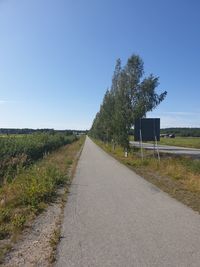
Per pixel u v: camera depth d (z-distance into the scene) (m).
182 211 10.84
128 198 13.12
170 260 6.58
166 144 75.50
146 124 30.09
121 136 36.25
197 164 24.12
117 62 43.19
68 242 7.75
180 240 7.85
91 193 14.23
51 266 6.29
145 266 6.28
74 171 22.42
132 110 35.25
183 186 16.14
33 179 14.54
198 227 8.95
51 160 29.16
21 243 7.70
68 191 14.65
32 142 30.12
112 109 44.56
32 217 10.02
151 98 34.84
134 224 9.28
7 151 21.14
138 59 35.44
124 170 23.20
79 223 9.42
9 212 10.30
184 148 58.69
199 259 6.62
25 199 11.90
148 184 16.83
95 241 7.82
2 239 8.01
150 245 7.50
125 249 7.25
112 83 45.69
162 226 9.05
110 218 9.97
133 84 35.25
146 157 32.91
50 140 43.59
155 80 35.06
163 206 11.62
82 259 6.66
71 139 87.31
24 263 6.45
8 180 16.11
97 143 78.75
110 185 16.48
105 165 26.73
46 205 11.73
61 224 9.30
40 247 7.40
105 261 6.55
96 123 82.38
